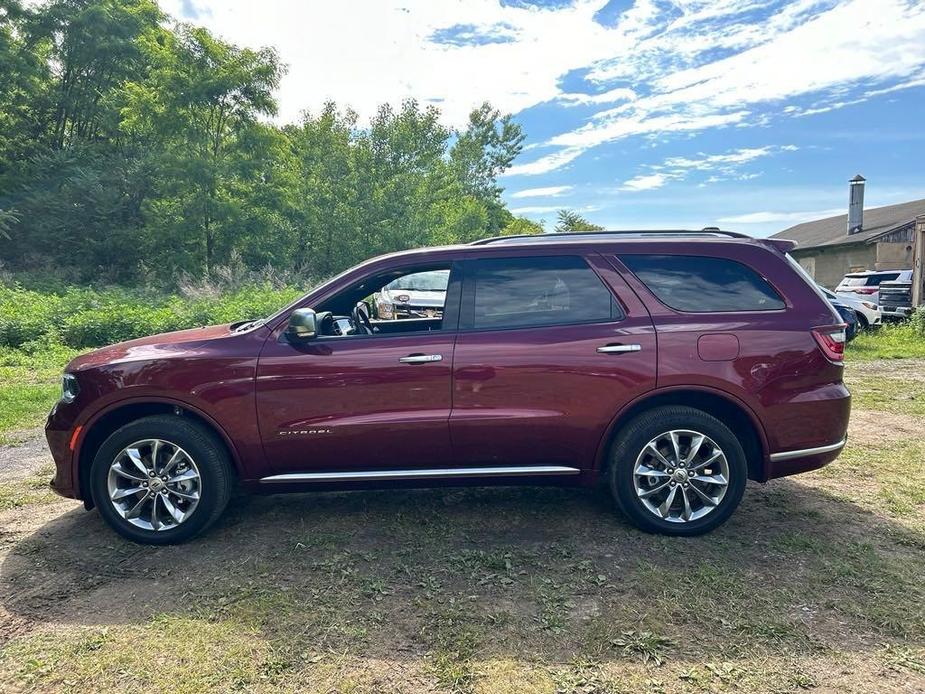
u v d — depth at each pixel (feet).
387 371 11.80
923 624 9.09
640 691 7.73
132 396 11.87
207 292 57.21
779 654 8.43
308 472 12.16
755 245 12.54
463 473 12.16
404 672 8.16
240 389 11.82
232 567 11.09
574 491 14.64
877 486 14.79
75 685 7.96
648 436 11.87
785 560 11.08
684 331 11.90
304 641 8.85
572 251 12.53
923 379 28.71
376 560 11.27
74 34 97.04
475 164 211.61
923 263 51.90
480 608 9.64
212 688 7.89
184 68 79.05
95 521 13.25
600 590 10.12
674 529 11.99
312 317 11.57
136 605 9.86
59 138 103.24
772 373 11.82
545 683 7.91
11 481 15.89
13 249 85.61
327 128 94.27
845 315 42.16
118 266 87.04
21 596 10.14
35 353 35.81
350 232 91.04
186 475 11.94
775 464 12.04
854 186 96.12
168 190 80.28
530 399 11.88
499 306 12.32
